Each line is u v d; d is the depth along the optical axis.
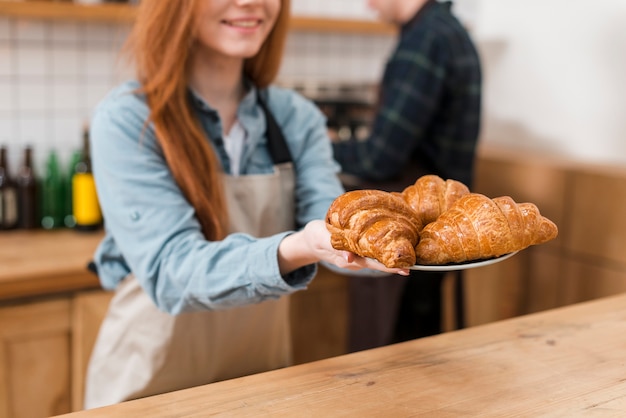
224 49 1.14
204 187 1.15
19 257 1.84
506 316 2.42
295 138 1.34
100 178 1.14
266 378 0.85
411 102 1.96
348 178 2.10
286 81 2.55
